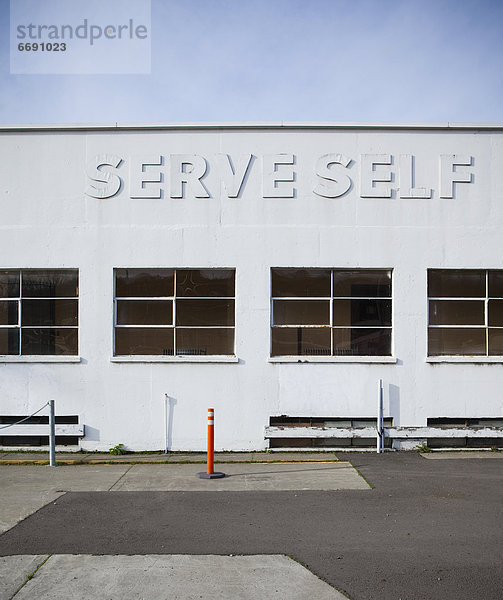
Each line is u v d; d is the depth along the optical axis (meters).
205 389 10.72
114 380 10.75
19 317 11.07
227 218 10.87
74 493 7.65
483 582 4.84
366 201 10.88
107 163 10.94
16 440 10.86
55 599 4.56
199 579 4.91
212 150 10.93
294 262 10.80
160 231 10.89
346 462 9.66
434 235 10.86
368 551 5.52
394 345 10.77
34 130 10.95
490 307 11.00
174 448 10.67
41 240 10.89
